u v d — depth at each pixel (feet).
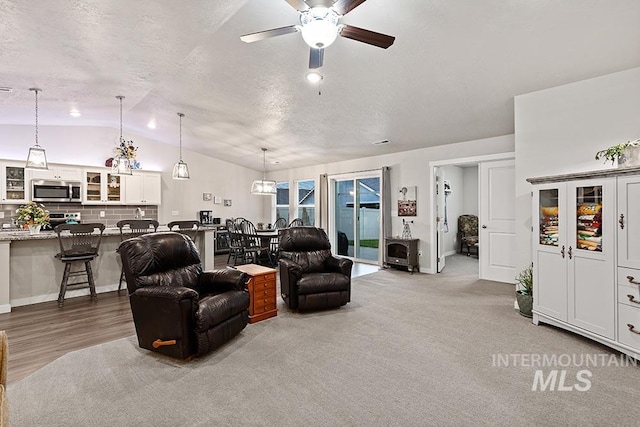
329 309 12.66
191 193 26.76
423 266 19.93
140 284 9.00
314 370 7.91
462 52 9.89
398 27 8.88
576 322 9.48
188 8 8.29
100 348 9.20
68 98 14.79
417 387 7.14
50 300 13.78
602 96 10.39
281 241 13.98
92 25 8.73
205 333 8.45
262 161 27.73
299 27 6.98
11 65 10.78
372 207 23.63
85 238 14.69
